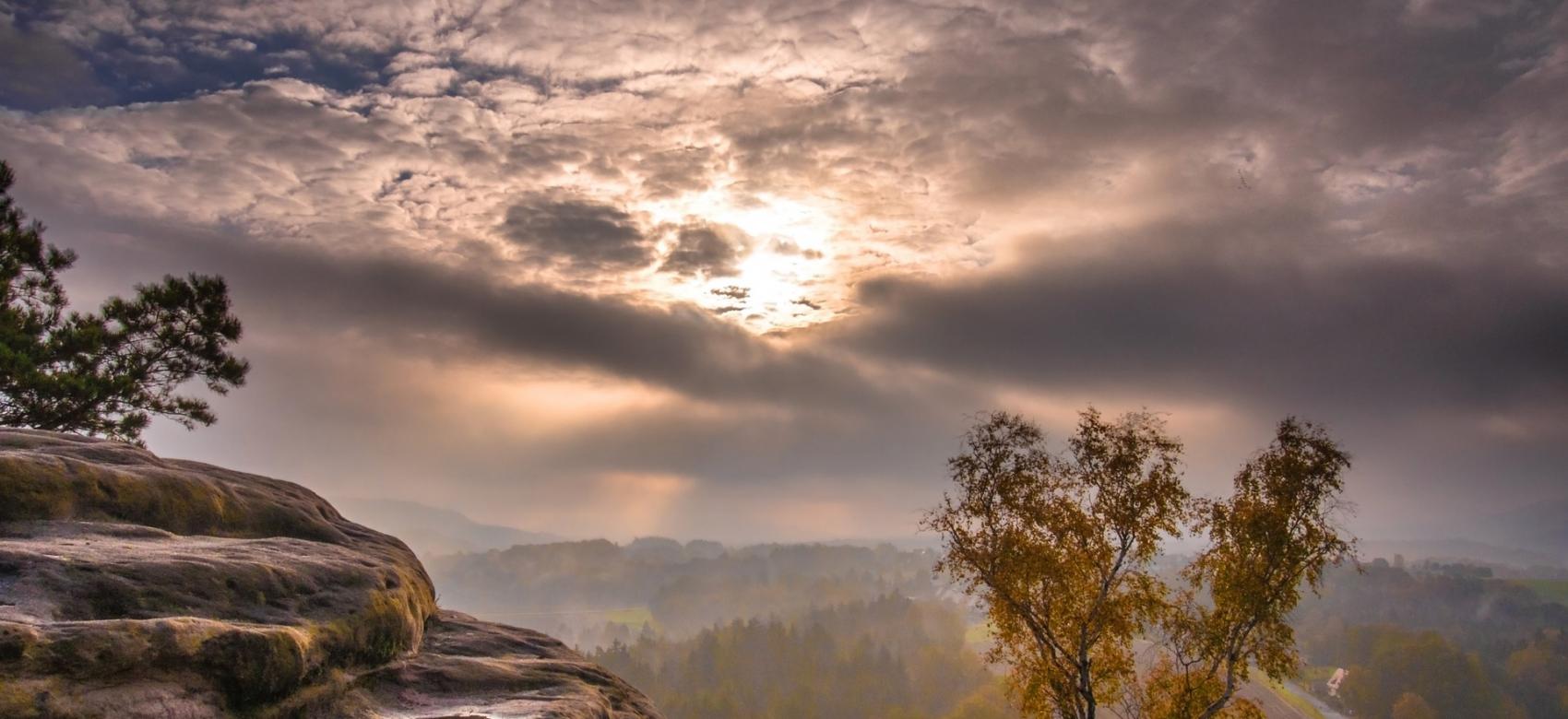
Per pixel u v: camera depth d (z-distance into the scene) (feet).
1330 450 109.81
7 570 39.11
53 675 33.58
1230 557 111.04
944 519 114.01
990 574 111.55
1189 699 107.55
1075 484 114.11
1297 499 110.22
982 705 426.10
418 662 57.62
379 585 55.47
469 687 56.18
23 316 94.89
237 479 66.13
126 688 35.76
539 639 74.28
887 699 536.83
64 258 98.73
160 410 106.01
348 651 49.32
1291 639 108.06
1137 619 110.42
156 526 52.44
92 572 40.93
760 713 516.73
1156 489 110.42
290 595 49.14
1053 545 111.04
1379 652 558.56
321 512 68.54
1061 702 111.86
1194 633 110.11
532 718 49.75
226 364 109.09
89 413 98.63
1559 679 568.82
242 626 41.70
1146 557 111.34
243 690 40.47
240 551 50.88
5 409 92.58
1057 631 113.91
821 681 568.00
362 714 47.57
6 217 93.15
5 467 46.32
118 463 55.77
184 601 42.83
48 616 36.78
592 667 68.13
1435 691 513.86
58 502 47.80
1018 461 113.29
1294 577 108.27
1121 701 113.50
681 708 519.60
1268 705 465.88
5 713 31.50
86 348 97.76
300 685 44.50
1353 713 526.98
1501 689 560.20
